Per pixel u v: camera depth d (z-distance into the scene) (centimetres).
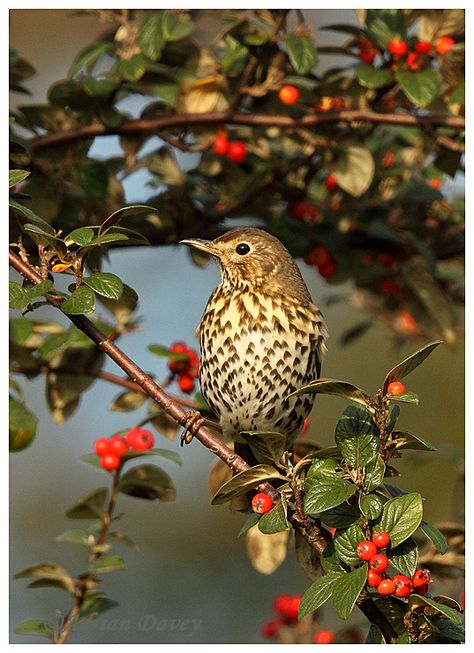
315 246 1227
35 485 1477
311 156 1141
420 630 718
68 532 902
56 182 1055
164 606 1402
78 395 1073
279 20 1006
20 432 846
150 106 1098
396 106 1084
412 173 1260
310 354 996
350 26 1045
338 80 1068
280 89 1039
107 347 764
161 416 1030
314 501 685
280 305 988
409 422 1497
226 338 984
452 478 1462
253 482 737
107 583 1409
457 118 1062
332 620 1326
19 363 1041
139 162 1143
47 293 720
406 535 688
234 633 1378
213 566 1445
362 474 705
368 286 1288
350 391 689
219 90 1083
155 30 991
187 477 1505
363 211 1220
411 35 1073
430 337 1268
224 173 1157
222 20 1041
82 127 1055
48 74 1605
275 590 1421
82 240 711
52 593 1397
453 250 1244
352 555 695
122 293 752
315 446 1032
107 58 1115
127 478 919
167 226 1178
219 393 998
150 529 1466
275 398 985
